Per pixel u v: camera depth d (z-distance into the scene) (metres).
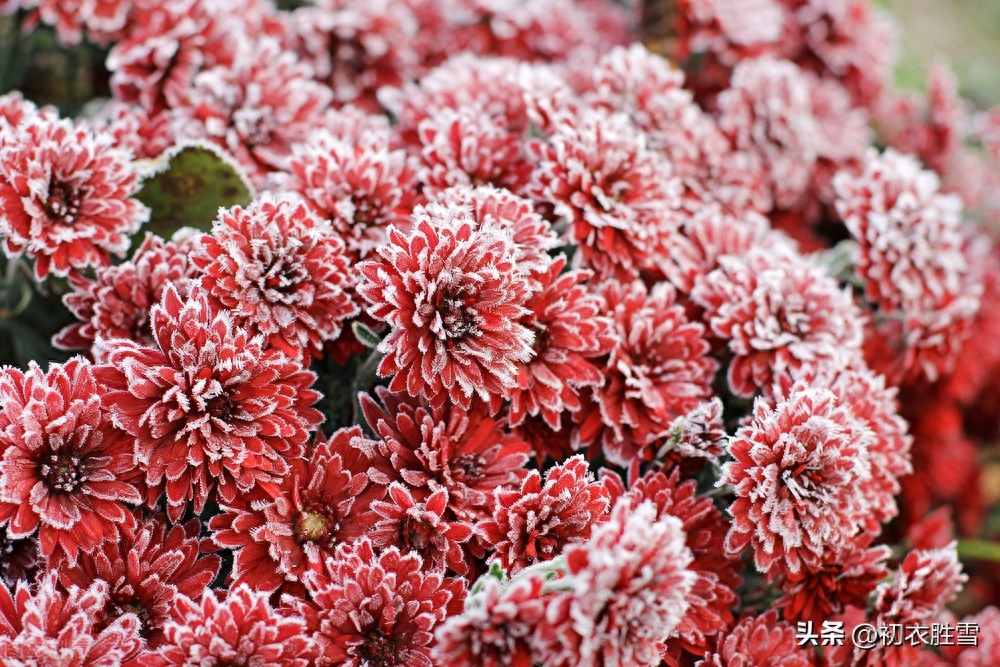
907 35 1.66
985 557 1.01
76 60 1.01
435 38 1.05
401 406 0.85
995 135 1.07
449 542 0.83
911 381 0.96
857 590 0.87
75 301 0.87
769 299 0.89
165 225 0.90
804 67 1.07
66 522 0.81
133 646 0.81
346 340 0.87
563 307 0.85
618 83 0.94
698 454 0.86
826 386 0.87
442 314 0.83
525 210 0.86
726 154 0.97
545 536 0.83
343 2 1.01
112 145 0.90
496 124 0.92
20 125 0.86
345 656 0.82
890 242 0.93
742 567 0.88
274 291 0.84
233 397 0.83
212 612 0.81
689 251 0.92
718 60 1.01
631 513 0.83
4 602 0.81
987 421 1.05
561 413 0.88
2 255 0.91
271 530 0.83
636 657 0.79
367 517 0.84
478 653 0.79
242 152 0.92
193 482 0.82
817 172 1.03
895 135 1.10
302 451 0.84
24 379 0.82
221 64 0.95
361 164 0.88
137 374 0.82
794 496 0.84
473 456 0.85
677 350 0.89
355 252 0.88
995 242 1.08
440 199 0.87
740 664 0.85
